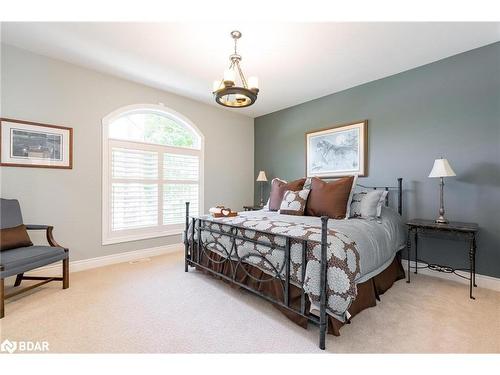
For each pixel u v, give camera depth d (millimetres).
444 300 2166
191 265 2939
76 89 2949
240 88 1984
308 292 1589
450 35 2311
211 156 4434
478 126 2529
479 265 2510
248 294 2277
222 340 1593
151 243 3631
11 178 2537
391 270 2559
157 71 3098
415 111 2957
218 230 2461
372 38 2354
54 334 1644
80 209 2992
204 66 2951
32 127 2648
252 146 5148
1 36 2369
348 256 1598
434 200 2811
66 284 2387
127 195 3414
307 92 3764
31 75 2645
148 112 3684
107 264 3176
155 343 1558
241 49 2549
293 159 4410
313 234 1705
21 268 1974
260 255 1953
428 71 2855
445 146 2732
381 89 3256
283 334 1659
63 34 2328
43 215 2732
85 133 3027
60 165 2836
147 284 2506
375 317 1876
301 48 2531
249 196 5090
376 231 2217
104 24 2176
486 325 1758
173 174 3928
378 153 3281
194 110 4168
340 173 3660
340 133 3666
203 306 2045
